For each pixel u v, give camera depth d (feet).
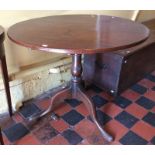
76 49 2.90
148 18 8.79
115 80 5.41
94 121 4.53
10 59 4.82
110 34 3.64
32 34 3.56
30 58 5.21
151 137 4.47
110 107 5.40
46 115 5.07
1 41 3.62
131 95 5.91
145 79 6.74
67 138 4.42
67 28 3.99
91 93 6.00
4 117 4.99
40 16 4.97
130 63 5.40
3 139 4.34
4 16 4.36
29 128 4.67
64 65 6.05
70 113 5.18
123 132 4.58
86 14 5.34
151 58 6.39
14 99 5.22
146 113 5.21
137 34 3.64
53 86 6.10
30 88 5.49
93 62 5.74
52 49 2.93
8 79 4.60
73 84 4.65
